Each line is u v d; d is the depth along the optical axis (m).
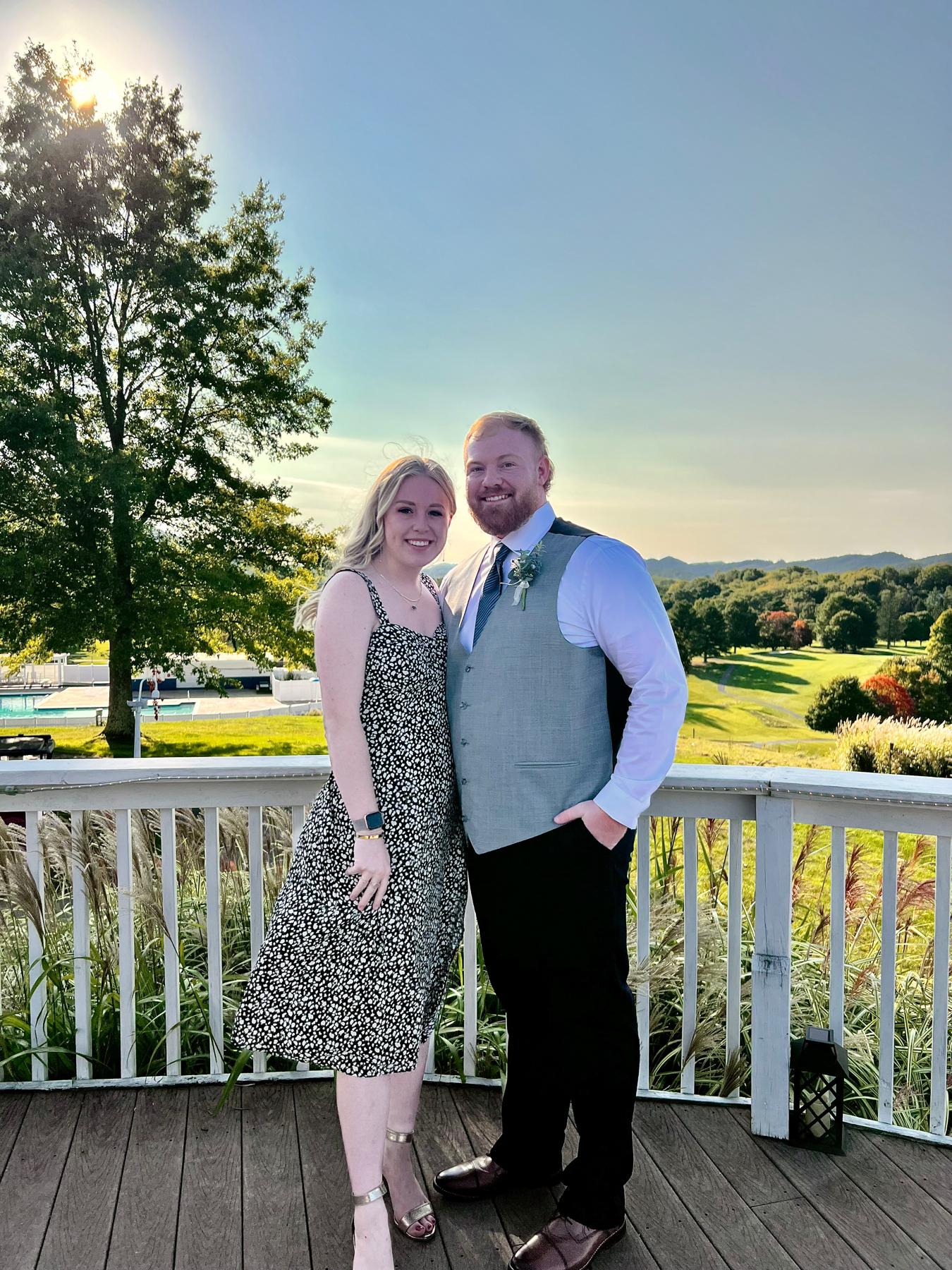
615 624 1.75
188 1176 2.08
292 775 2.42
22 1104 2.38
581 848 1.80
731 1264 1.81
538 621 1.82
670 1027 2.82
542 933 1.83
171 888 2.50
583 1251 1.78
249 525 22.81
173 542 22.00
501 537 1.96
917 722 9.87
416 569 1.86
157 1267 1.78
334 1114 2.34
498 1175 2.03
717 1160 2.16
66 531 19.53
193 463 22.19
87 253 21.42
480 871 1.89
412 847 1.79
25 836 2.56
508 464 1.89
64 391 20.91
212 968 2.50
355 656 1.74
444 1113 2.38
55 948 2.83
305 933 1.79
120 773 2.39
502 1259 1.83
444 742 1.88
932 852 3.49
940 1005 2.22
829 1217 1.95
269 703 34.66
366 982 1.75
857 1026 2.94
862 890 3.26
